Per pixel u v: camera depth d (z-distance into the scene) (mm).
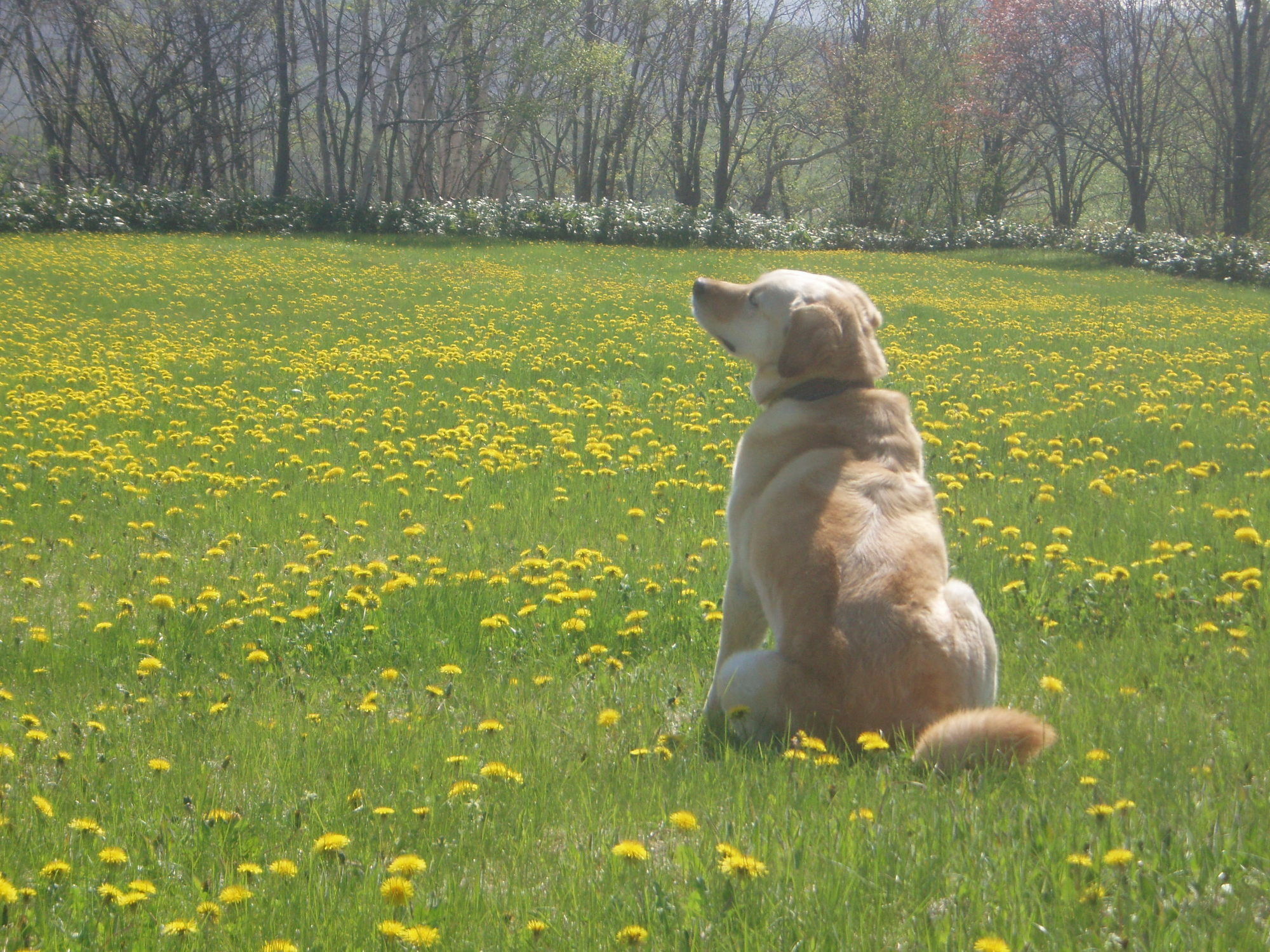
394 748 4094
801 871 2830
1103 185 74812
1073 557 6465
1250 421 10492
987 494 8094
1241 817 3078
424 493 8289
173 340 16625
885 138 53469
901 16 55688
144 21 51219
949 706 3484
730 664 3881
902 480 3920
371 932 2721
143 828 3391
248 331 17688
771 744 3660
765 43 61750
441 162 61250
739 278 29766
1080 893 2660
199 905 2785
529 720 4371
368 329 18172
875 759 3398
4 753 3832
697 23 60156
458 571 6480
